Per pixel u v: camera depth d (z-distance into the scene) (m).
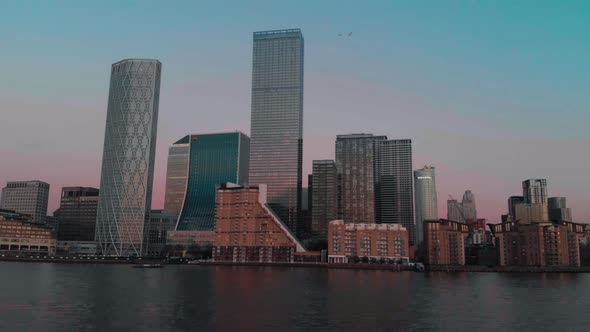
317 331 86.88
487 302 136.88
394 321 98.19
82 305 116.38
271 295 147.38
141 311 107.69
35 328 86.25
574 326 96.75
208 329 87.38
